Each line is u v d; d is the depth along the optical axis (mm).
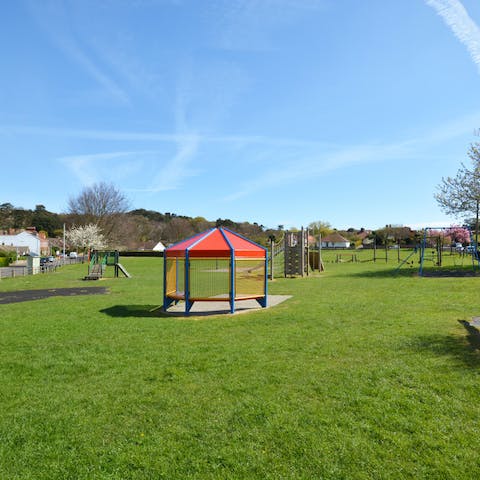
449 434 4141
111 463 3824
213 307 13469
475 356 6512
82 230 71125
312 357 6871
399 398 5016
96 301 15484
